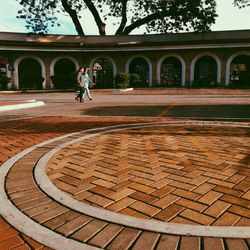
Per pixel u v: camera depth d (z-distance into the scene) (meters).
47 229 2.12
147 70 27.47
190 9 30.12
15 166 3.67
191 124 6.90
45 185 2.98
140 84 27.45
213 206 2.50
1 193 2.79
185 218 2.29
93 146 4.72
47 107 11.83
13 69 26.11
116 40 28.44
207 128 6.32
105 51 26.83
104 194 2.79
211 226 2.14
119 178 3.23
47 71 27.11
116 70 27.44
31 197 2.70
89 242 1.96
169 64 26.73
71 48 26.36
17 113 9.74
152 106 11.66
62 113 9.57
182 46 24.70
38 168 3.55
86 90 14.82
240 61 25.39
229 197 2.69
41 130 6.38
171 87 25.19
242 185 2.98
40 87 27.39
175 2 30.05
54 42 26.45
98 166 3.67
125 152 4.33
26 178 3.21
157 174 3.35
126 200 2.65
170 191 2.85
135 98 16.25
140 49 25.61
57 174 3.37
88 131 6.10
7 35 27.09
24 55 26.36
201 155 4.13
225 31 26.31
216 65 25.47
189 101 13.89
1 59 25.77
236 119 7.60
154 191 2.85
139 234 2.05
